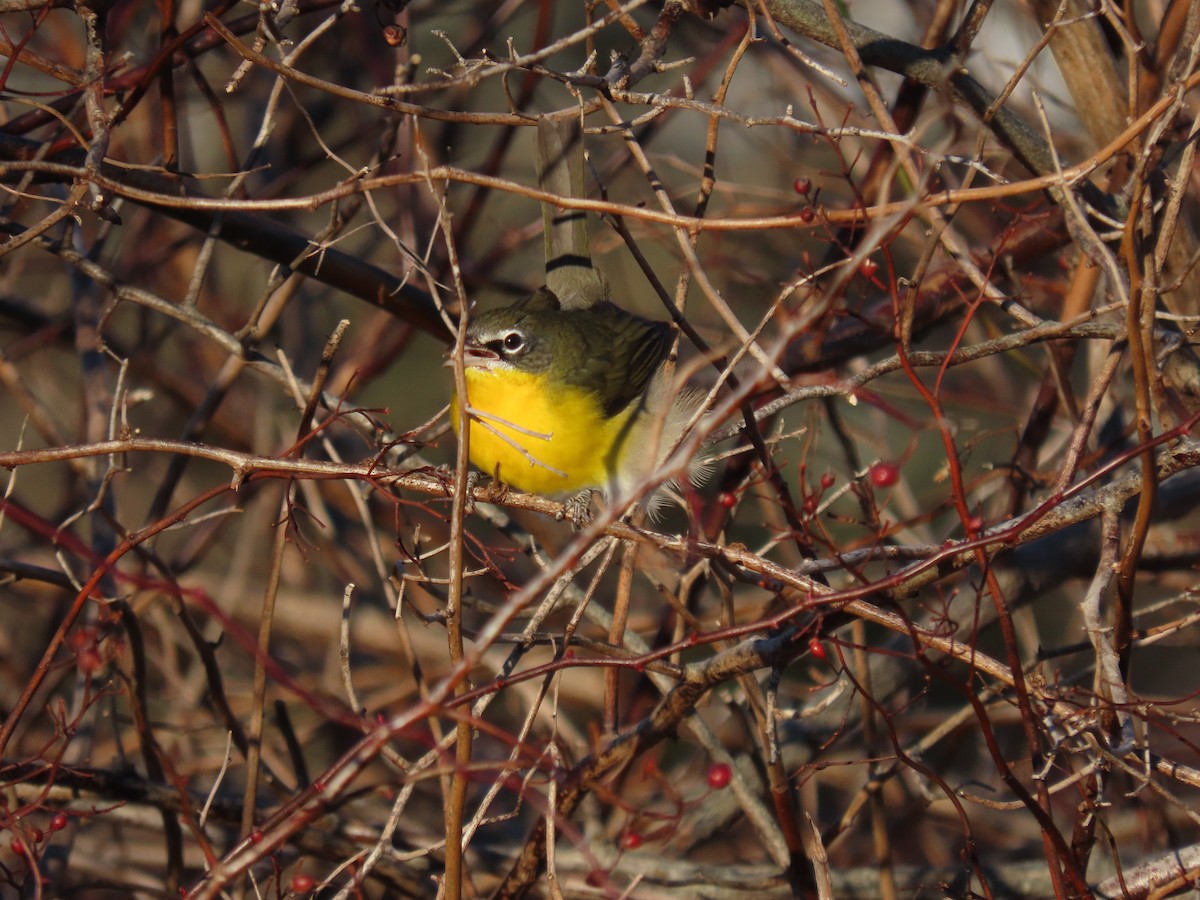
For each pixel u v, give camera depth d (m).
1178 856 7.29
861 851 12.26
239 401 16.56
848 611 7.21
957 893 7.67
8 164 7.97
